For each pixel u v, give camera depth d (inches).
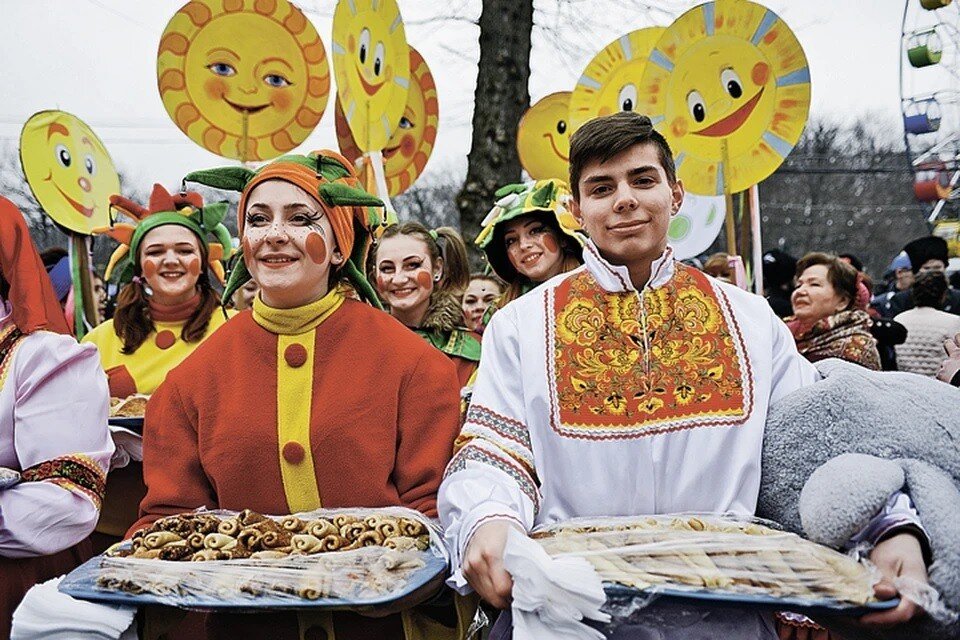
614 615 65.0
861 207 1130.0
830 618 69.6
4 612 91.1
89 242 204.4
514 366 80.0
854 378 74.8
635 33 219.1
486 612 95.8
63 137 201.3
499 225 138.2
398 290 142.3
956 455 70.5
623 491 75.9
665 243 81.6
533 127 248.4
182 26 194.5
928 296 214.8
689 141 179.3
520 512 73.1
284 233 88.5
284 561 74.0
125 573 73.4
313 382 89.4
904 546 65.4
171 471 89.1
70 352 96.0
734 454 75.2
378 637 83.0
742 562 66.5
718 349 77.8
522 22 308.5
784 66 174.4
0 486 88.7
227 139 198.2
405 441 88.5
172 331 147.6
